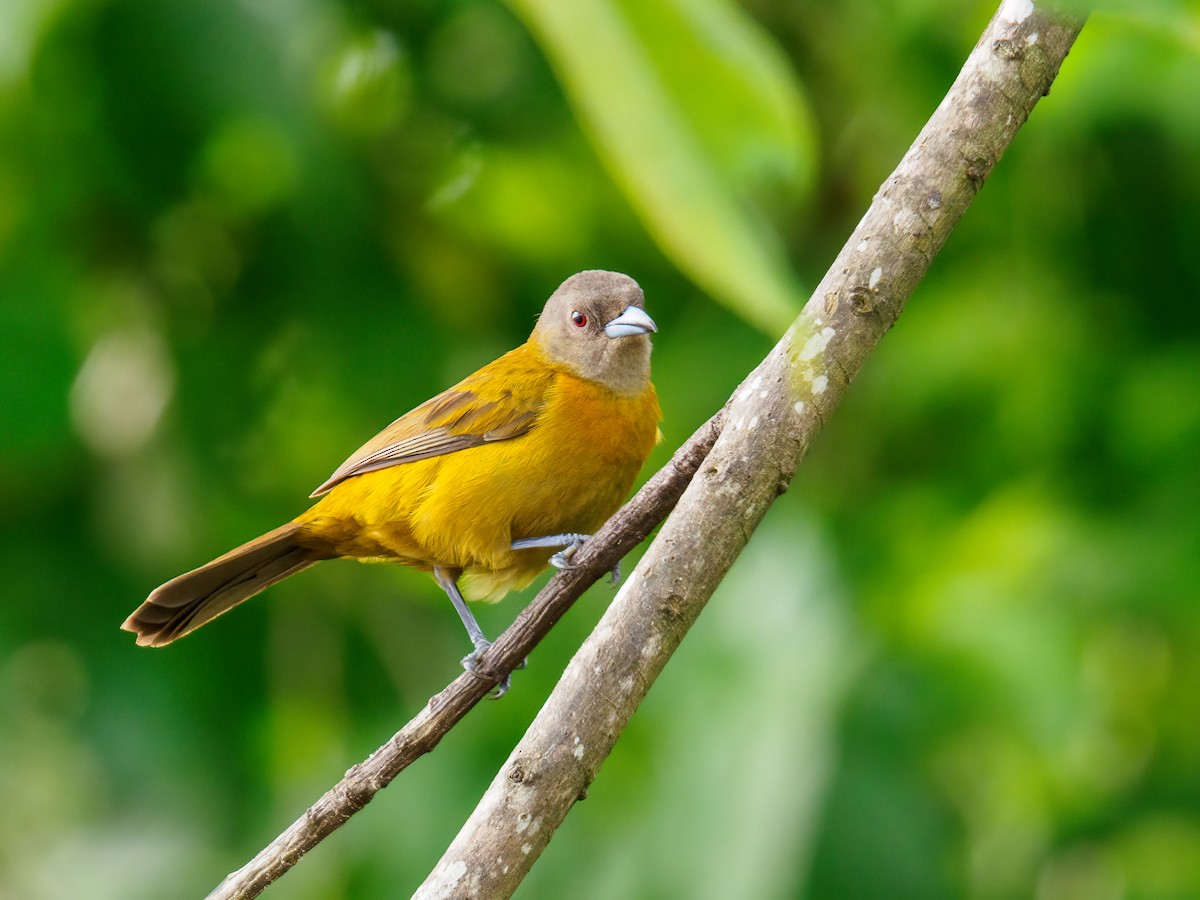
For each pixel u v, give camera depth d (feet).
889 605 34.65
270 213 36.76
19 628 36.81
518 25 37.14
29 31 30.91
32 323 34.91
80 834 39.99
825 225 39.55
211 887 36.99
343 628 40.29
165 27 32.01
